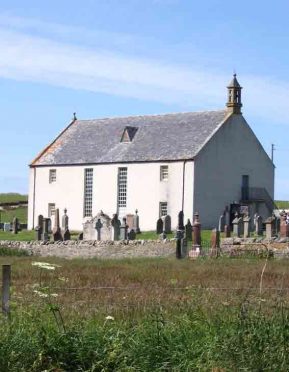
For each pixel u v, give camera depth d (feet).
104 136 334.44
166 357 53.93
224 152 305.53
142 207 309.42
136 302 74.38
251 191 312.09
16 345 53.83
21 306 68.95
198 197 297.12
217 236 194.59
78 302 75.46
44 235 253.85
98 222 253.85
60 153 338.95
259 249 184.55
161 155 305.94
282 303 63.00
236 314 59.57
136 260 168.96
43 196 339.16
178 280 107.86
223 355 53.21
